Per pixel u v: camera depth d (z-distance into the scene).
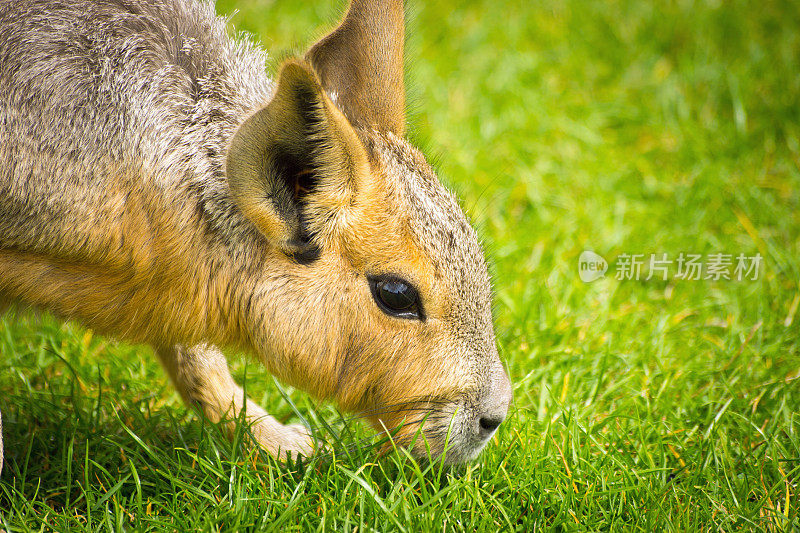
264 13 16.00
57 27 7.10
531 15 16.69
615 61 15.72
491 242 11.87
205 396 8.52
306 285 7.14
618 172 13.42
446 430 7.43
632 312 10.84
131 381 9.40
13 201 6.89
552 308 10.71
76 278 7.21
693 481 7.95
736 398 9.33
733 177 13.23
